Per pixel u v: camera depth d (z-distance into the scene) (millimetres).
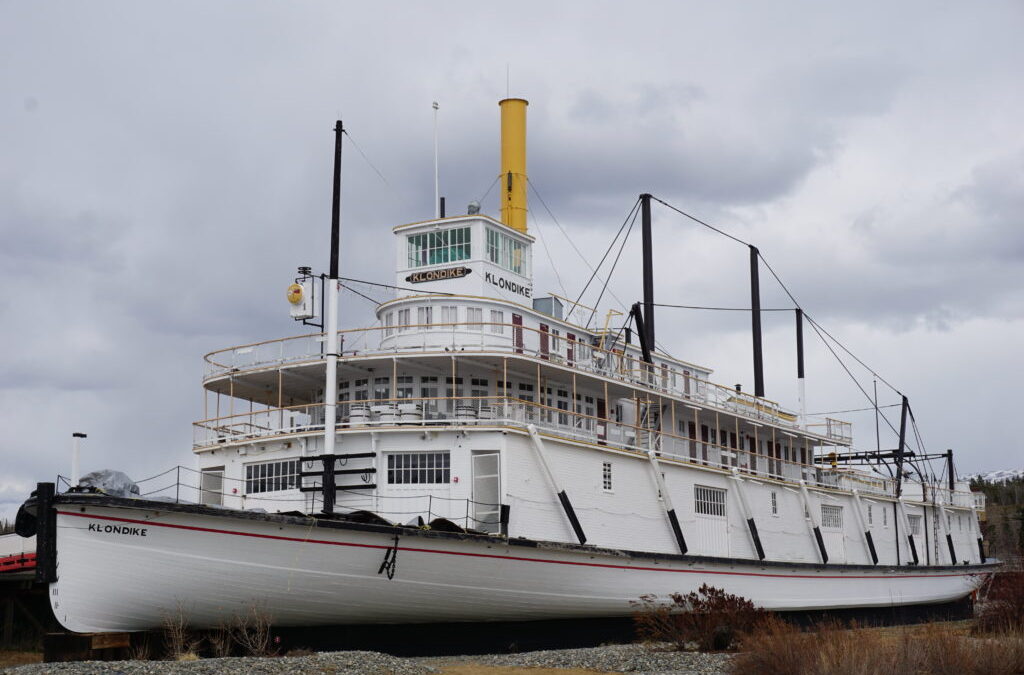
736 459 51875
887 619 54688
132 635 28125
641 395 43812
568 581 34625
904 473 67062
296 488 35844
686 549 40969
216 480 38219
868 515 59062
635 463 40344
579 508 36969
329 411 34344
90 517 26750
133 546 27094
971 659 25938
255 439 36625
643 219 57531
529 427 35188
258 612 29016
